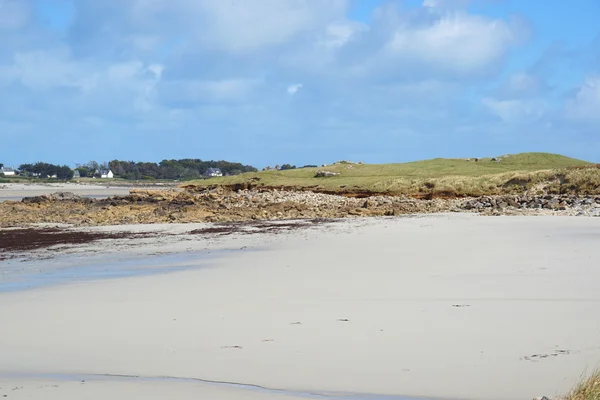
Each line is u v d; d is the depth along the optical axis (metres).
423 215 46.09
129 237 34.75
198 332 12.19
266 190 81.75
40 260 25.77
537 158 89.81
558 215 41.75
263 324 12.64
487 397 8.42
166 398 8.61
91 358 10.73
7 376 9.85
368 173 89.31
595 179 57.38
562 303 13.70
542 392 8.52
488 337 11.16
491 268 19.11
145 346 11.35
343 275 18.86
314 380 9.28
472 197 62.69
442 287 16.20
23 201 61.47
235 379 9.45
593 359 9.75
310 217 47.91
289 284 17.56
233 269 21.23
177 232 37.19
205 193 70.88
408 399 8.45
